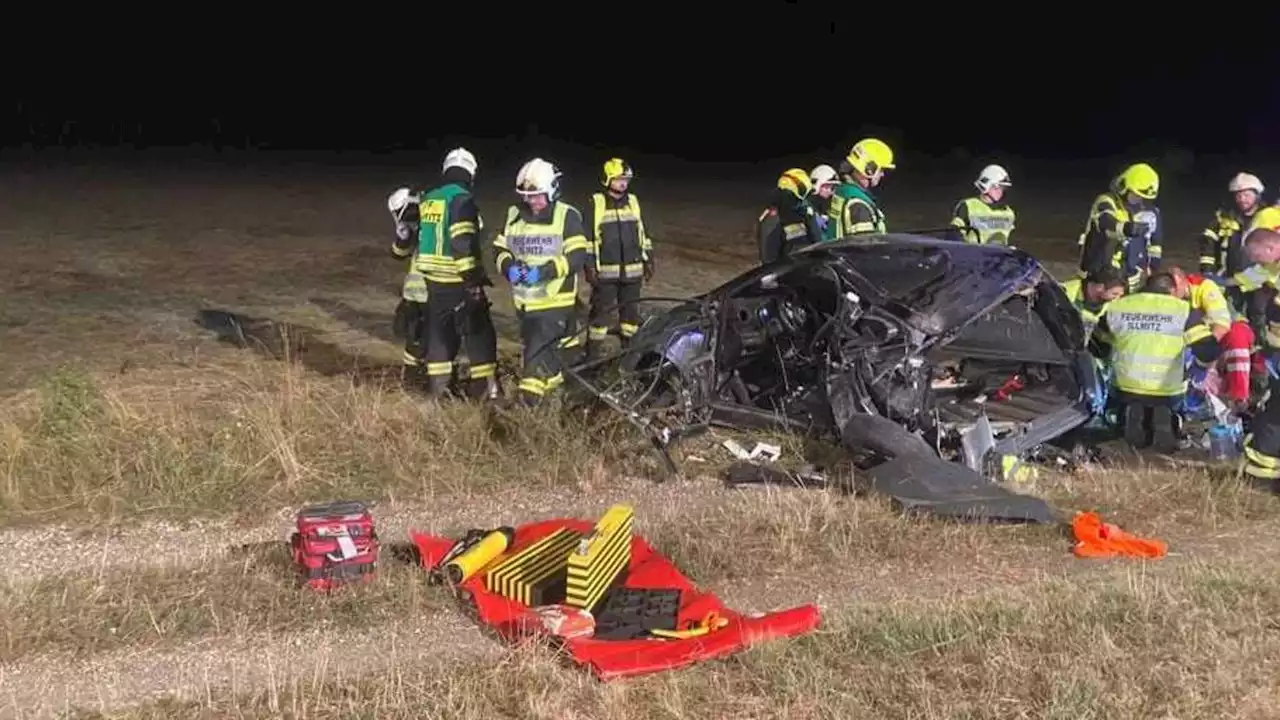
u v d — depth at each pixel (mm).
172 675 5176
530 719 4844
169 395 9102
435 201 8836
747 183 28672
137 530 6699
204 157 31234
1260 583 6105
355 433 8008
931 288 7977
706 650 5281
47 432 7652
